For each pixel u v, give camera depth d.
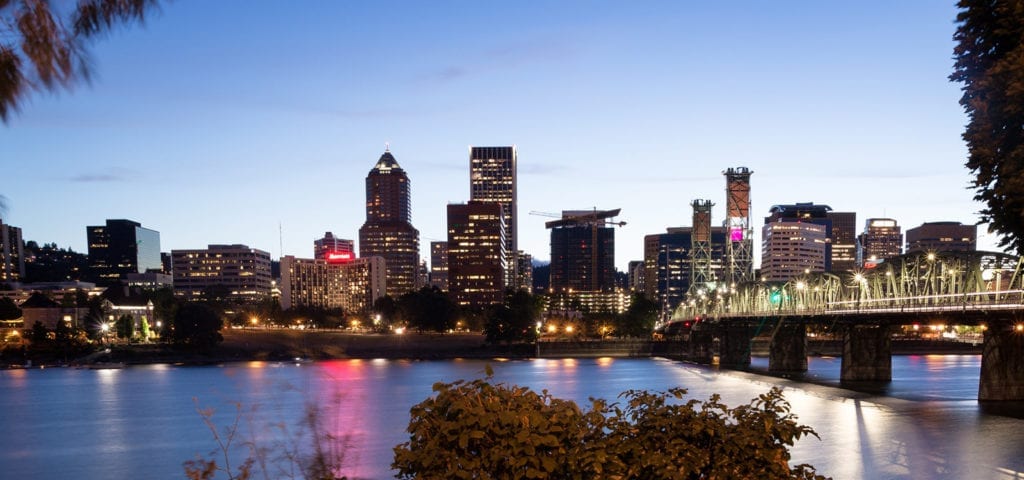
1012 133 14.08
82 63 4.75
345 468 32.84
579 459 7.97
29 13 4.62
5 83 4.57
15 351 179.75
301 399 86.38
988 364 84.00
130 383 128.88
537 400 8.83
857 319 105.62
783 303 146.12
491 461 7.96
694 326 190.38
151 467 60.97
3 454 67.38
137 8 4.77
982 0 14.45
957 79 15.53
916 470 48.75
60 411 94.00
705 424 8.30
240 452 56.28
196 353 186.75
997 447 55.94
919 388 105.44
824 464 50.53
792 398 91.50
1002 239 15.23
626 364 175.50
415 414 8.74
